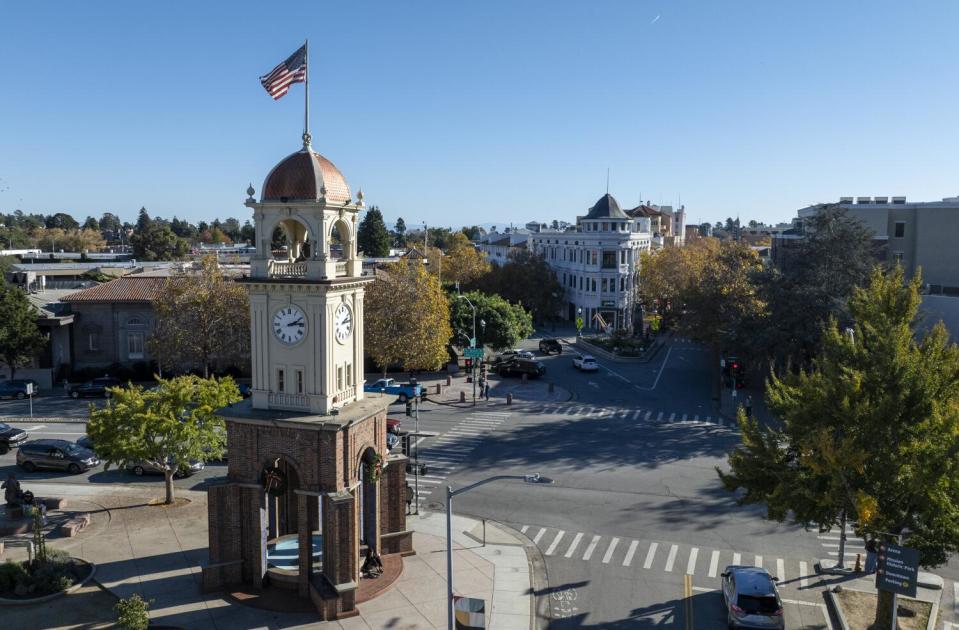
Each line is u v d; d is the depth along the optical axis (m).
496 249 184.75
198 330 66.62
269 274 30.14
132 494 42.59
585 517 39.22
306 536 29.64
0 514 38.91
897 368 27.45
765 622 26.86
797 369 69.19
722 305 75.81
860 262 67.44
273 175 30.00
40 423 58.44
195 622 28.06
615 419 60.59
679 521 38.69
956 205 79.69
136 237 164.62
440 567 33.19
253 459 30.22
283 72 30.41
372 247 164.12
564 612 29.44
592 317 117.25
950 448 25.59
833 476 27.20
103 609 29.19
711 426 58.41
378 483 31.86
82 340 75.25
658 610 29.59
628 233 115.69
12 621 28.23
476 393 70.62
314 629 27.58
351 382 31.94
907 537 27.69
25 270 106.00
